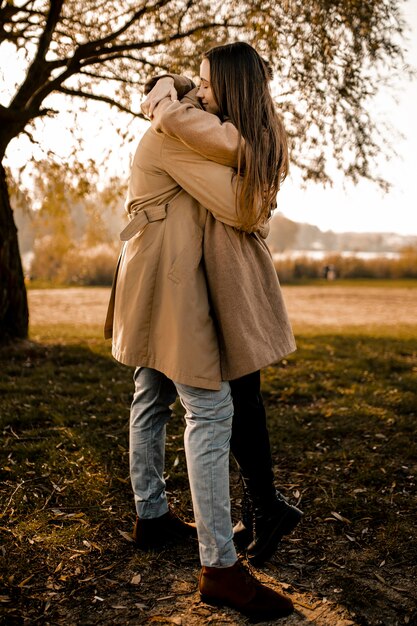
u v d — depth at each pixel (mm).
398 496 2723
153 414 2109
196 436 1815
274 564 2123
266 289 1982
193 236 1835
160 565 2070
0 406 3930
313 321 13469
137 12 5828
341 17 5348
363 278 35812
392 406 4273
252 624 1765
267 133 1872
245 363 1812
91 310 15438
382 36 5410
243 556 2146
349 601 1896
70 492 2623
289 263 35031
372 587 1985
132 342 1883
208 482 1794
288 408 4309
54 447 3150
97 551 2145
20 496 2531
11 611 1762
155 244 1857
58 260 28094
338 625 1772
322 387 4922
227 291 1817
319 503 2635
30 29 6062
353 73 5570
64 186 7605
